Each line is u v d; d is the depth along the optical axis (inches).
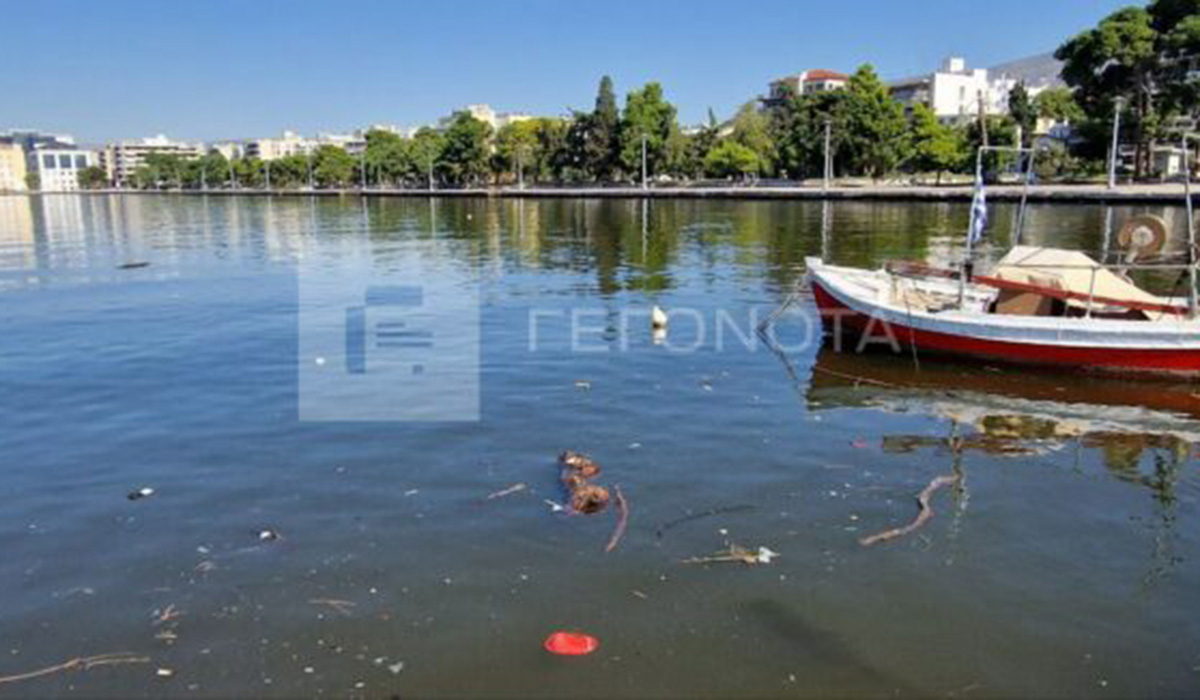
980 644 237.5
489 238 1621.6
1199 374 501.4
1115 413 458.3
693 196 3526.1
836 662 228.1
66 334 658.2
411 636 238.8
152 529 307.1
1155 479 361.4
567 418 430.0
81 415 441.4
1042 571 278.7
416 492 336.5
